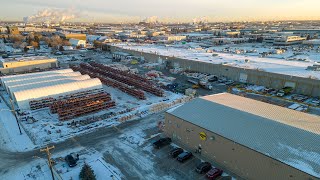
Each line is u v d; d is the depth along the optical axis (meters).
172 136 41.00
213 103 40.09
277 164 27.00
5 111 54.66
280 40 161.38
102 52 148.75
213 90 69.81
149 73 87.06
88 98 57.41
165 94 66.44
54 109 53.25
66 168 33.75
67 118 50.06
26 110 54.97
